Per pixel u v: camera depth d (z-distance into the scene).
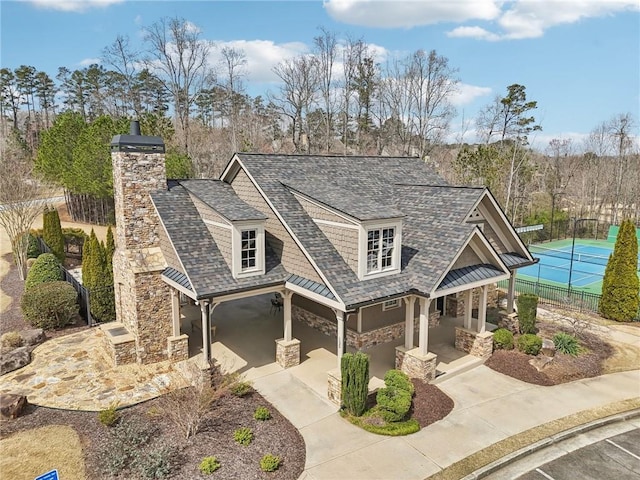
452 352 17.06
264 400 13.52
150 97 67.69
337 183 18.78
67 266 30.41
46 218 29.19
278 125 66.44
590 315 22.17
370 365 15.88
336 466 10.66
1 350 16.36
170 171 34.56
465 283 15.20
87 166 35.88
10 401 12.50
